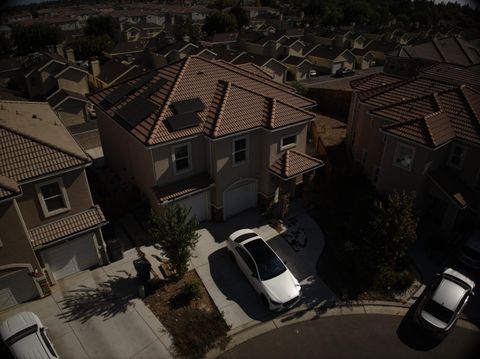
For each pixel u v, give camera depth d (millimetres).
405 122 21234
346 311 16766
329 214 22984
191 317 16000
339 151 31938
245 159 21359
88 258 18156
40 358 13289
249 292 17391
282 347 15086
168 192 19641
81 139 31406
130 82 24281
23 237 15102
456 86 23547
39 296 16625
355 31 96188
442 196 20953
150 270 17688
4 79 52531
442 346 15328
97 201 22422
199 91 21469
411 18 117562
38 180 15609
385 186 23125
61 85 46844
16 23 89562
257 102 21562
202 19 118500
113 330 15367
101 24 82438
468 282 16703
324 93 42844
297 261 19391
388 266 18031
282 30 86312
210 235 20938
